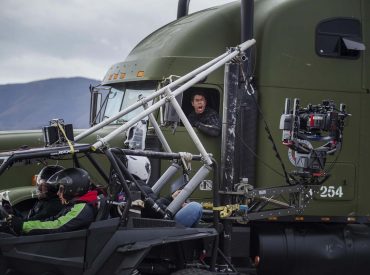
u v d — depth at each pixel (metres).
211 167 7.32
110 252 6.36
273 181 8.95
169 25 9.89
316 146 8.63
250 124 8.88
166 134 8.76
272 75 8.93
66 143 6.64
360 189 9.23
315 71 9.07
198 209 7.12
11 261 6.32
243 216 7.88
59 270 6.36
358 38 9.20
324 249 8.91
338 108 9.14
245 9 8.59
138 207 6.70
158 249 6.97
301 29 9.04
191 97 9.01
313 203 9.05
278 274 8.86
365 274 9.07
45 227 6.39
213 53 9.04
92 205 6.55
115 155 6.70
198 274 6.60
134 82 9.35
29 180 8.55
